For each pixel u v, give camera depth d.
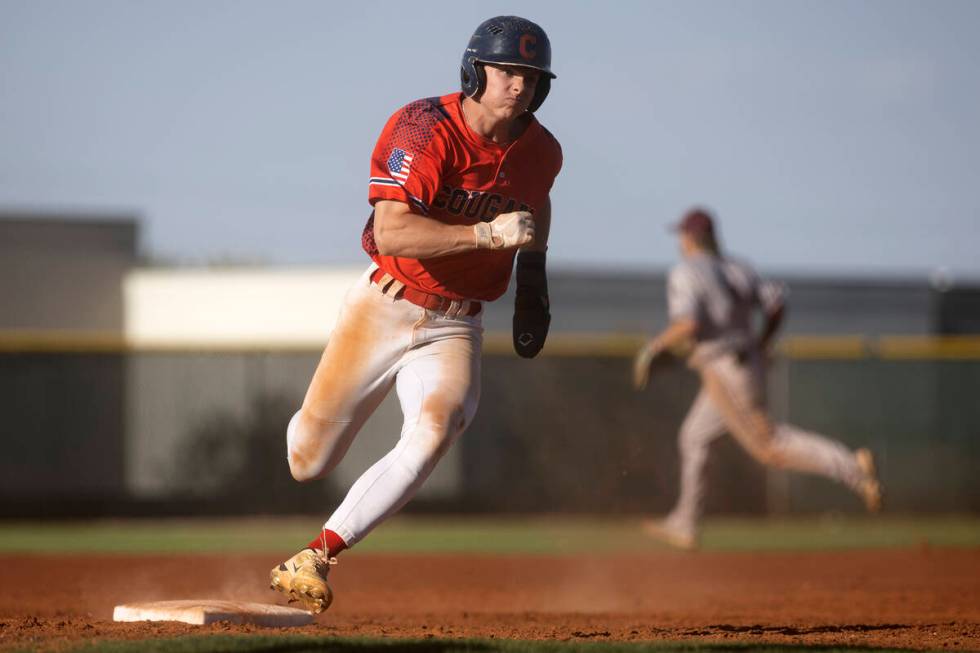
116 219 64.56
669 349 32.09
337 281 58.62
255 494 47.00
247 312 59.84
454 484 48.19
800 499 49.09
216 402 47.31
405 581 28.58
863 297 60.53
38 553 33.69
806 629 17.83
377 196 13.73
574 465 48.66
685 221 32.50
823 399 50.50
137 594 24.70
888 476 50.28
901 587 26.55
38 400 46.53
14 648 13.63
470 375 14.57
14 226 63.56
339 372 14.69
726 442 48.91
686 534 33.12
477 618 20.36
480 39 13.62
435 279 14.31
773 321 32.16
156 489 46.88
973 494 50.56
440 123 13.82
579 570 30.80
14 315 63.41
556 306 56.81
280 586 13.78
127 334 61.19
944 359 50.84
